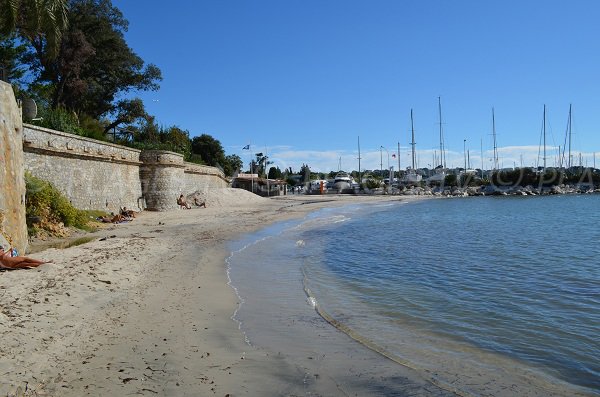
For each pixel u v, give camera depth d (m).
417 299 11.55
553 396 6.00
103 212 28.77
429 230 31.39
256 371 6.38
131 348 6.95
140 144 45.03
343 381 6.20
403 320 9.58
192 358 6.71
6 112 13.99
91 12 42.47
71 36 37.75
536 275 15.13
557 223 37.19
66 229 20.78
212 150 86.81
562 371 6.90
